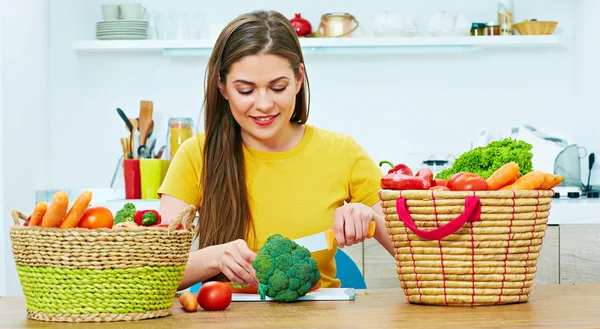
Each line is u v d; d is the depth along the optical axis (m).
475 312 1.29
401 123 3.78
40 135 3.64
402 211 1.35
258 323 1.22
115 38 3.65
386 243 1.91
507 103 3.78
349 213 1.62
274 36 1.62
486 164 1.46
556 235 3.25
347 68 3.78
